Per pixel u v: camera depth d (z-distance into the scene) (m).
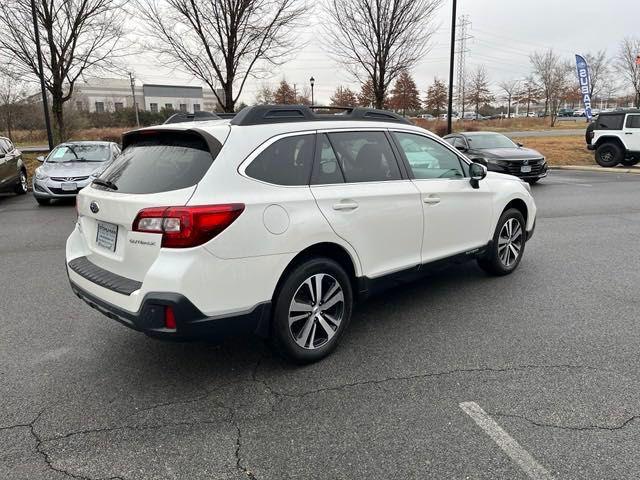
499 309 4.47
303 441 2.63
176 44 12.25
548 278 5.36
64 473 2.42
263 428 2.75
